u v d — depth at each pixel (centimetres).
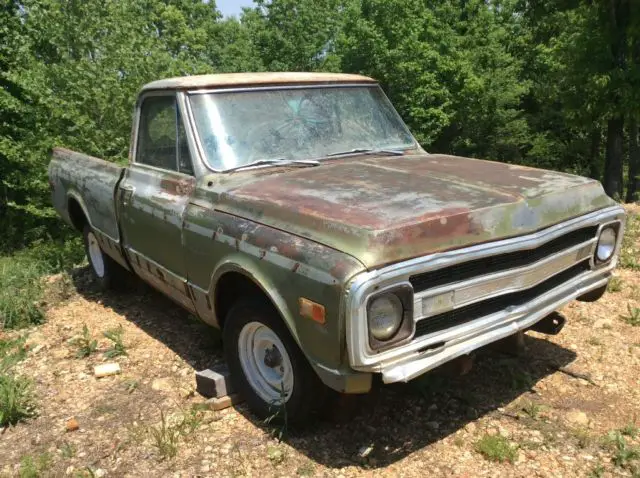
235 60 3116
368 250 279
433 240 294
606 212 379
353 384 287
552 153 3481
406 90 2806
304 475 319
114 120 859
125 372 450
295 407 337
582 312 509
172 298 461
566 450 331
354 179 373
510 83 3086
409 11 2733
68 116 831
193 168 412
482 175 383
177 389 419
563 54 2097
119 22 914
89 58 905
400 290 281
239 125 423
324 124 456
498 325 323
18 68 904
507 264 323
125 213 491
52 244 928
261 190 365
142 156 488
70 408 404
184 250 406
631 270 613
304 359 324
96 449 356
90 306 593
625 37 1869
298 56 3052
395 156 457
